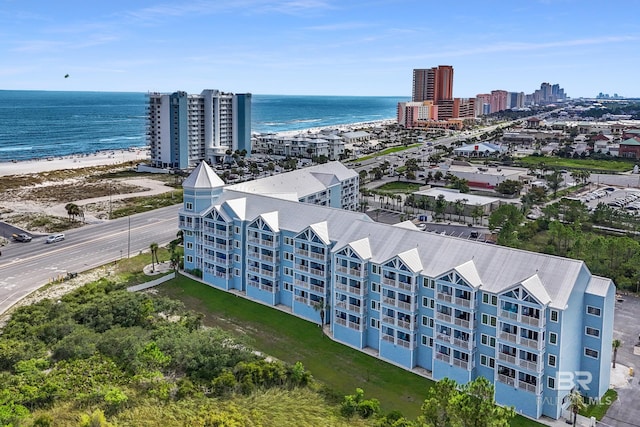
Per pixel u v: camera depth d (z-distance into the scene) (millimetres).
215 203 136375
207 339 93438
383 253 99000
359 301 100312
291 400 80312
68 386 81250
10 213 196750
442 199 198250
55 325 99375
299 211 120688
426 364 93625
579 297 81688
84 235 170125
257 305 120125
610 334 84625
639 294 124188
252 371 85500
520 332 80562
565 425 78500
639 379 89625
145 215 196000
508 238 151625
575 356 82812
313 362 95562
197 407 77750
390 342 95875
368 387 87938
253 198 131000
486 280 86188
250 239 122312
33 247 157625
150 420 74188
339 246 105062
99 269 139625
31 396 77438
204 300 122312
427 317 92312
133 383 82875
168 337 94875
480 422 64938
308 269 111562
